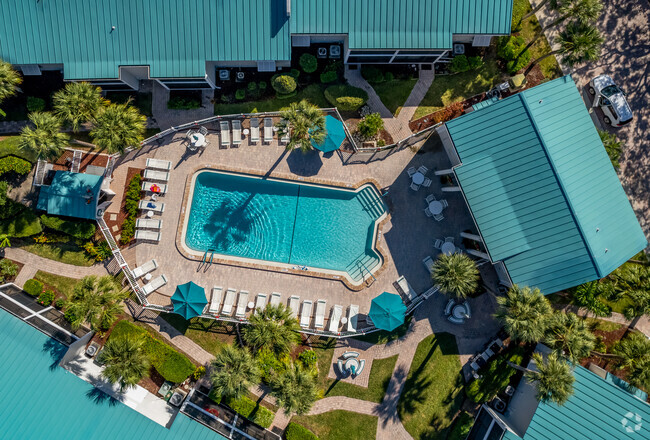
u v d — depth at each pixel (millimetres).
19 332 33250
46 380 32969
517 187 31625
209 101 37219
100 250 36500
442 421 37594
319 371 37594
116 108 32781
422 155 37625
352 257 38281
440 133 36000
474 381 36438
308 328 36500
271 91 37188
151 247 37156
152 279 36875
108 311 32688
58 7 32000
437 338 37688
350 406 37594
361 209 38219
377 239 37281
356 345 37594
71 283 37188
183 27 32688
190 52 33125
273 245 38312
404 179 37625
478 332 37719
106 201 36375
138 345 33500
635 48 38156
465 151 32344
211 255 37188
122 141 32000
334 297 37375
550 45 38219
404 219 37500
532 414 33750
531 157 31297
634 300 32625
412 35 33344
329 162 37500
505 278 34781
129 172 37031
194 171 37156
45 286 37156
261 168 37375
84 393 33344
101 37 32656
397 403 37625
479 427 37344
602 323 38250
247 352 33406
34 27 32312
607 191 32375
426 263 36750
